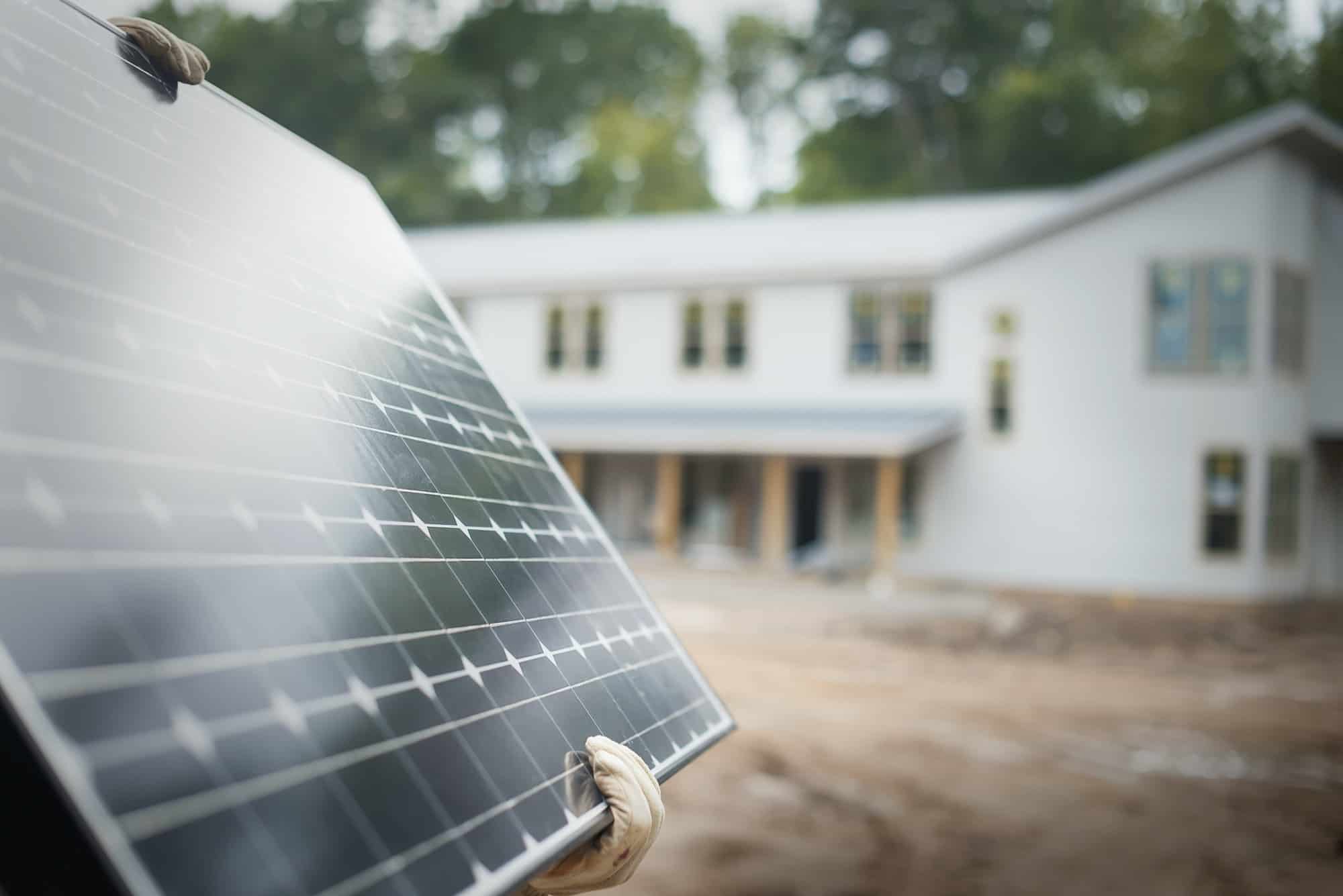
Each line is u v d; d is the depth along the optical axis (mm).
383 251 2975
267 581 1511
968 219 29141
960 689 15211
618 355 29453
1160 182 23484
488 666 1839
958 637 19469
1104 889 8031
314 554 1650
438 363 2732
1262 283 23047
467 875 1407
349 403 2111
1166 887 8102
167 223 2006
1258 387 23031
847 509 27219
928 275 26016
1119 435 24078
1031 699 14789
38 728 1066
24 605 1162
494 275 30406
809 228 30531
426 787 1471
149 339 1686
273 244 2352
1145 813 9859
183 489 1505
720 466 28969
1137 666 17500
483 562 2127
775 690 14648
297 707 1383
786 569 26250
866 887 7871
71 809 1048
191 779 1175
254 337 1972
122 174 1986
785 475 26188
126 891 1025
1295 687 16266
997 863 8469
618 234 32812
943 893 7816
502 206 61625
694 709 2494
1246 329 23156
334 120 59219
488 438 2666
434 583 1894
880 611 21922
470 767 1582
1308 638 20469
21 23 2047
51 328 1503
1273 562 23516
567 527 2715
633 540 29734
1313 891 8094
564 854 1627
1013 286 25172
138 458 1476
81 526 1303
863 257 27281
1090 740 12586
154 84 2408
